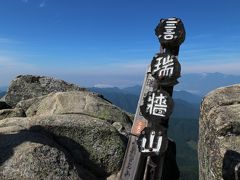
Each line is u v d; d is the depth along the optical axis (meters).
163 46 11.22
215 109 14.95
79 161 14.30
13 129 14.13
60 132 14.58
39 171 11.66
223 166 12.66
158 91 10.77
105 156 14.56
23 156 11.85
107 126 15.02
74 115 15.70
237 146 12.98
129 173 11.72
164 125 10.86
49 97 20.53
